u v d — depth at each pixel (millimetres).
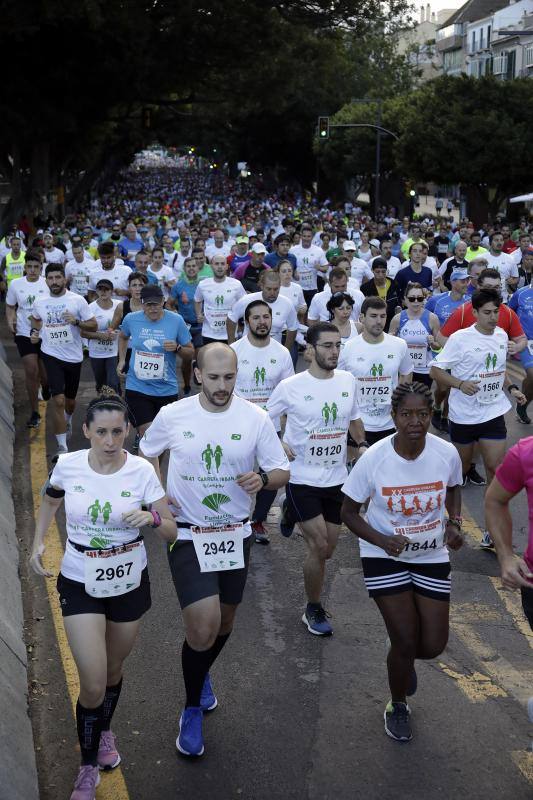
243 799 4340
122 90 29844
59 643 5840
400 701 4863
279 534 7867
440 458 4684
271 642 5891
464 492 8938
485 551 7496
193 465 4648
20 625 5984
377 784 4457
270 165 82750
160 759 4660
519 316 10320
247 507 4785
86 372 14625
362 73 69938
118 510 4289
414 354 10156
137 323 8609
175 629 6078
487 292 7047
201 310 12227
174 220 41031
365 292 12406
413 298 9969
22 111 28734
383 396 7312
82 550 4316
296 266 15906
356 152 63344
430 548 4711
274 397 5945
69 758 4672
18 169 34219
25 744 4629
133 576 4367
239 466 4672
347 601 6523
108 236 24266
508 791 4406
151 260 14461
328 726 4949
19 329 10945
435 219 48812
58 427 9797
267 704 5164
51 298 9734
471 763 4625
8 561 6789
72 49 27359
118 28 26484
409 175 50094
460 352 7188
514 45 75875
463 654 5727
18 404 12289
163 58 29656
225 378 4508
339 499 5949
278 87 37875
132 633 4441
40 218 36500
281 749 4742
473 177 46125
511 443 10617
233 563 4660
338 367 7344
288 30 32062
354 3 32469
